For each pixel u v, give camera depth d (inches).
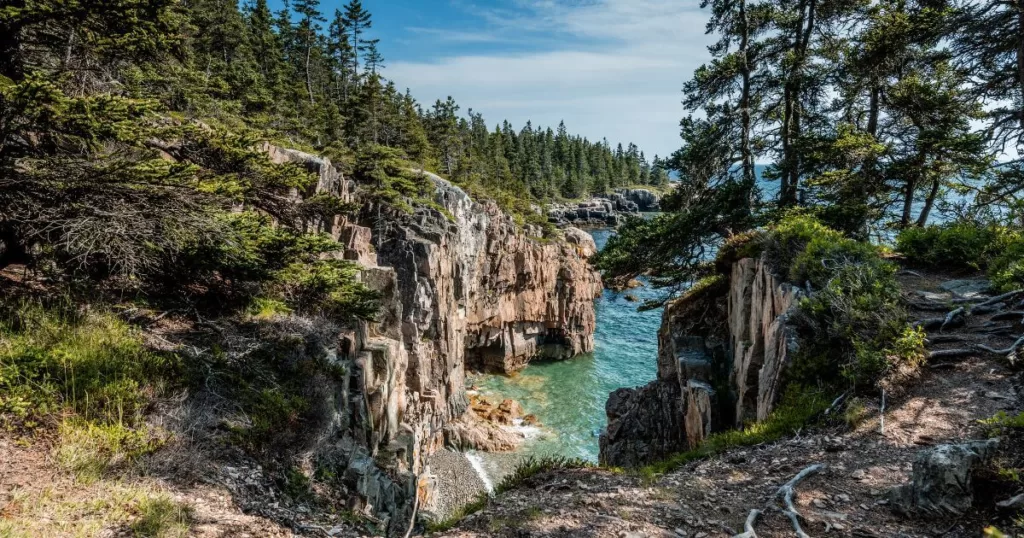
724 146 871.7
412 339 1261.1
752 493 287.0
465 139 3786.9
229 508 264.2
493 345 1990.7
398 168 1583.4
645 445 711.7
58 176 318.0
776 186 893.2
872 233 781.9
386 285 687.7
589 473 335.9
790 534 239.5
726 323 689.6
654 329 2496.3
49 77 331.6
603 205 5393.7
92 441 267.1
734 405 574.9
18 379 283.0
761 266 565.6
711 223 804.0
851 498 265.3
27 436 259.3
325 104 2522.1
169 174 339.0
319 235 490.0
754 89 892.6
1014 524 213.0
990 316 439.8
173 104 1195.9
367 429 518.3
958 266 599.8
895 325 396.5
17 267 411.5
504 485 335.0
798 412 376.5
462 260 1664.6
